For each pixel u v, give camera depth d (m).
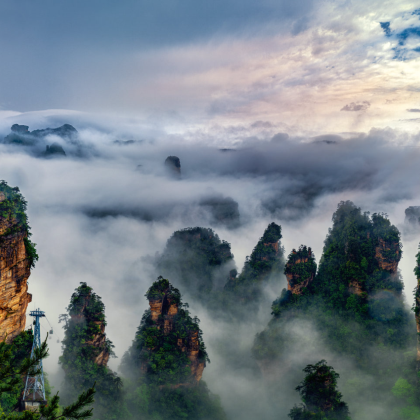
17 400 53.03
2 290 60.09
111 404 73.50
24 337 64.00
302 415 75.44
